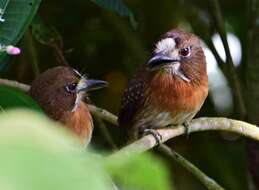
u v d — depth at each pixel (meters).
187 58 8.44
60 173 0.92
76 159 0.95
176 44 8.43
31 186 0.91
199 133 11.42
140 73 8.89
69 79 8.05
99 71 11.55
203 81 8.59
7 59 5.52
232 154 11.71
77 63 11.38
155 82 8.52
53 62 11.22
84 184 0.92
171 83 8.43
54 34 9.34
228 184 11.20
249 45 9.92
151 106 8.66
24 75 10.98
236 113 10.63
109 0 7.96
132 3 11.56
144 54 11.16
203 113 11.73
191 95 8.47
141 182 1.00
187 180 11.16
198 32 11.10
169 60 8.34
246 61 10.37
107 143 10.83
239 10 12.10
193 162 11.46
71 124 7.98
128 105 8.99
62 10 11.08
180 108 8.49
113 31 11.33
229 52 10.27
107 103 11.48
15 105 4.06
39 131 0.93
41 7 10.65
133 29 11.19
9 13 5.20
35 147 0.92
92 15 11.25
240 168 11.60
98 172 0.95
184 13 11.48
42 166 0.92
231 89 10.85
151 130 7.66
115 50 11.51
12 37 5.16
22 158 0.91
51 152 0.93
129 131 9.21
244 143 10.45
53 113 7.93
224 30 10.30
